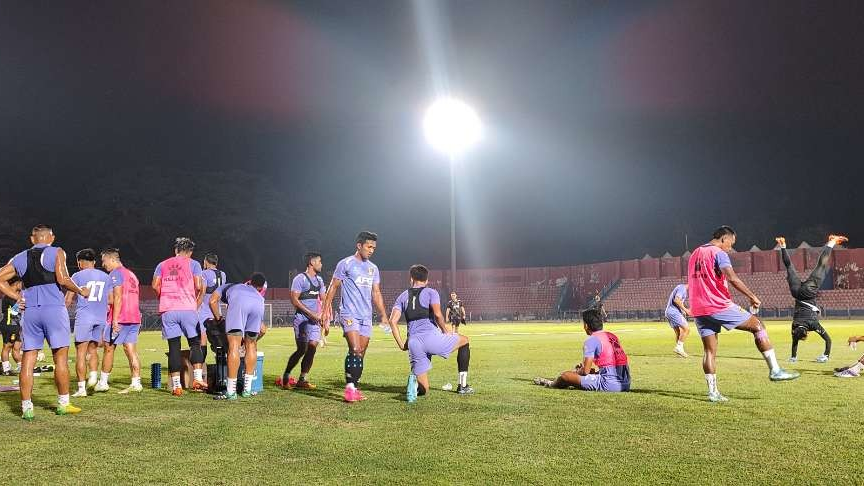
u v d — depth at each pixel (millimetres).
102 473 4988
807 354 14859
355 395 8289
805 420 6676
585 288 63594
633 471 4867
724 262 8031
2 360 13461
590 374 9195
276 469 5047
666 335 25562
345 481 4719
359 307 8609
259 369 9516
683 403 7801
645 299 58688
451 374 11320
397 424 6723
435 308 8688
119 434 6387
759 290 54312
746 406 7543
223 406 8094
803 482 4555
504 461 5191
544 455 5355
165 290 9742
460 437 6051
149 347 21688
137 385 9891
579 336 26422
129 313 9828
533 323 51219
